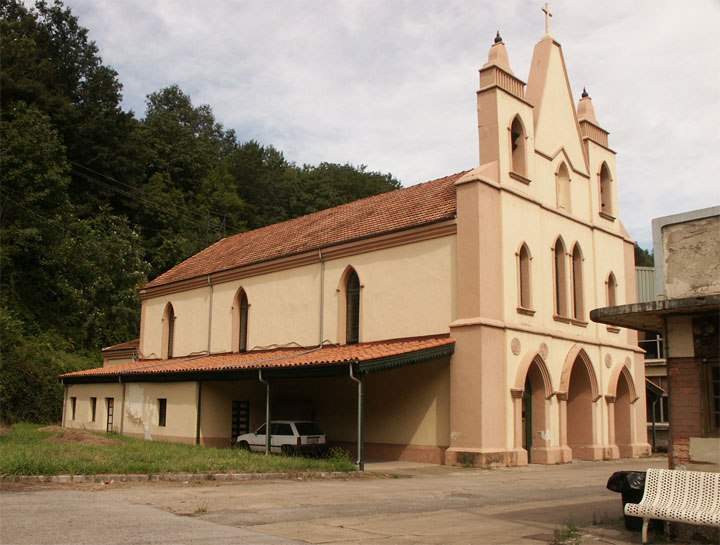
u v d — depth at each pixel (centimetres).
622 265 3212
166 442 2833
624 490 1087
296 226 3566
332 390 2805
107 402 3531
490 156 2545
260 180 7456
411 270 2569
